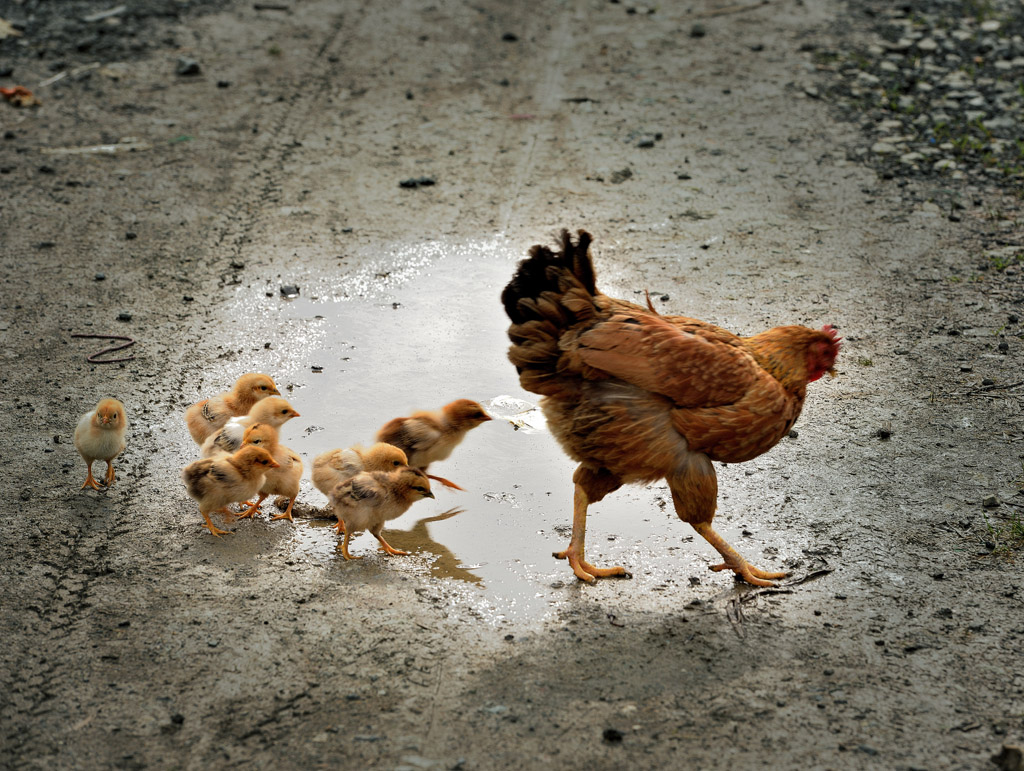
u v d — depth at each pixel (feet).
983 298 13.64
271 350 13.19
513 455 12.41
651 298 13.67
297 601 11.28
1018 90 17.22
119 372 12.89
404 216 14.76
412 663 10.95
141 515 11.83
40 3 20.34
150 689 10.81
